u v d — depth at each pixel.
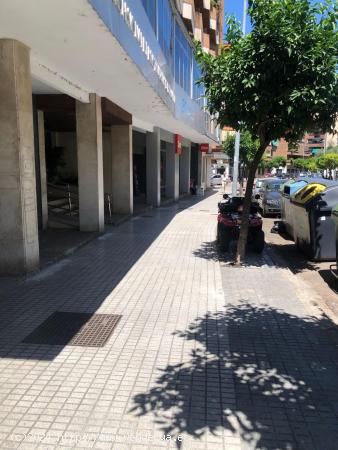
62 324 5.36
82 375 4.10
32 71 7.59
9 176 7.04
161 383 3.98
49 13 5.31
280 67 7.48
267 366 4.36
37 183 12.28
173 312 5.89
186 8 25.55
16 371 4.16
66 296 6.47
